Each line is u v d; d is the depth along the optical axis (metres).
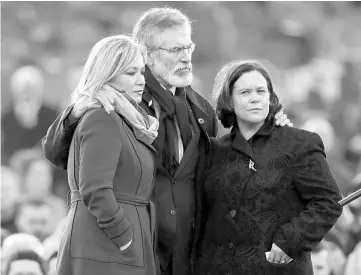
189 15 60.47
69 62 58.34
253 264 18.81
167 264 19.67
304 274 18.94
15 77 50.59
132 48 18.22
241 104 19.16
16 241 24.09
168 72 20.00
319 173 18.81
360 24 70.62
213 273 19.27
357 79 63.06
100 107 17.91
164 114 19.83
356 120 57.81
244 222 18.94
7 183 34.56
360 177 31.94
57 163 19.17
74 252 17.59
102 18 63.22
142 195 18.22
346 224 29.64
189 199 19.81
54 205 37.03
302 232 18.48
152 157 18.53
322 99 58.56
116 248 17.55
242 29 66.69
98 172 17.34
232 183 19.14
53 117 49.66
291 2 69.56
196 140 19.92
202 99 21.05
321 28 69.44
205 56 59.72
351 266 27.14
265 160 19.05
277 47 66.38
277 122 19.36
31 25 61.03
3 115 49.03
